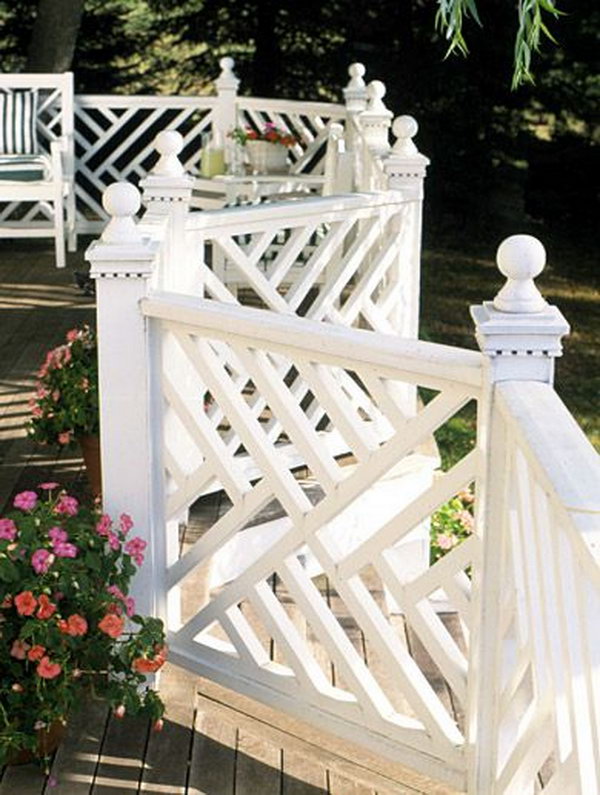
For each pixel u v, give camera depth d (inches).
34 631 104.3
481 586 96.8
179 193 139.6
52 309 258.2
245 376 153.7
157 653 111.7
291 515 111.2
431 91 459.8
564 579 70.6
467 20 448.1
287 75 480.7
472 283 414.6
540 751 85.9
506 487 92.4
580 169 471.5
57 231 294.2
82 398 154.6
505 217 473.4
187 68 484.1
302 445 108.3
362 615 107.6
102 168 333.1
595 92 460.8
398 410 100.3
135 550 113.9
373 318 174.1
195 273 143.9
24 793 105.6
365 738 110.4
